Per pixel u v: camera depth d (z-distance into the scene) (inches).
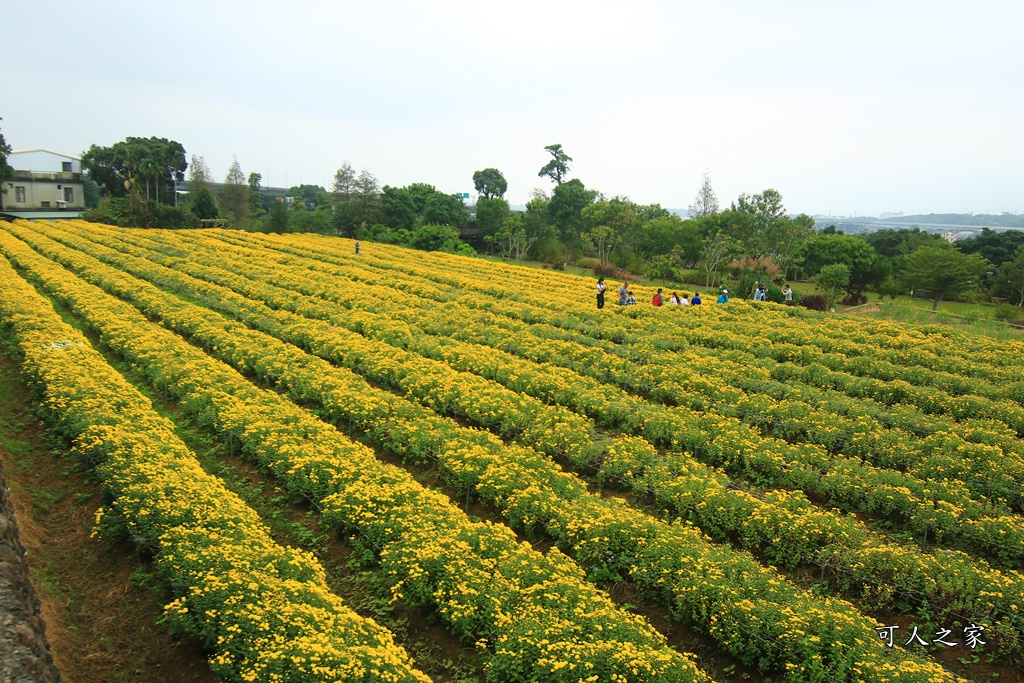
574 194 3656.5
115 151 3526.1
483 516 621.9
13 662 352.2
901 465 729.6
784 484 675.4
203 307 1365.7
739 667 445.7
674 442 752.3
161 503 532.1
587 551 532.7
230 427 721.6
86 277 1603.1
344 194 4293.8
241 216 3919.8
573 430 743.1
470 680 426.3
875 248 3494.1
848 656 408.8
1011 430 822.5
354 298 1497.3
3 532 450.9
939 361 1099.9
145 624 475.8
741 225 2864.2
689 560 500.1
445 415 852.6
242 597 432.1
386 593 504.7
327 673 373.1
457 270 2194.9
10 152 3164.4
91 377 821.2
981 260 2175.2
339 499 574.9
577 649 398.6
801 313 1536.7
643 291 1936.5
